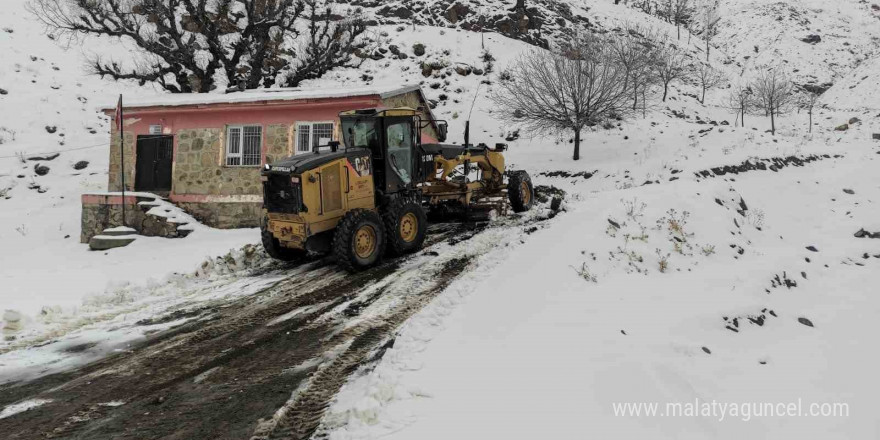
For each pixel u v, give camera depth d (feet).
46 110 72.69
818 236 36.27
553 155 61.52
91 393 14.71
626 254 25.57
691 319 20.40
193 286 26.11
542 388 13.80
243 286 25.57
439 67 85.10
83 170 63.57
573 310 19.48
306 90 45.34
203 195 43.78
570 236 26.30
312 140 41.65
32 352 17.83
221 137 43.24
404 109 30.12
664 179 44.68
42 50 83.82
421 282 23.88
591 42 73.77
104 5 57.06
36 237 45.91
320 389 14.47
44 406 13.98
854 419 15.34
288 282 25.70
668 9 161.27
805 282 27.96
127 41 94.12
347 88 44.83
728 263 28.12
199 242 37.83
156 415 13.37
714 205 33.86
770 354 19.44
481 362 15.23
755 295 24.02
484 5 103.91
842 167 51.42
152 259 34.22
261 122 42.50
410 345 16.55
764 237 34.09
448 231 34.50
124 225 41.52
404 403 13.10
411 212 29.40
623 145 60.54
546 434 11.74
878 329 22.50
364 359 16.29
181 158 44.37
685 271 25.82
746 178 45.06
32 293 25.99
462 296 20.95
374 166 29.22
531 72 63.82
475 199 37.04
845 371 18.48
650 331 18.90
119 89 81.20
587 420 12.44
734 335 20.43
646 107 79.15
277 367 16.05
